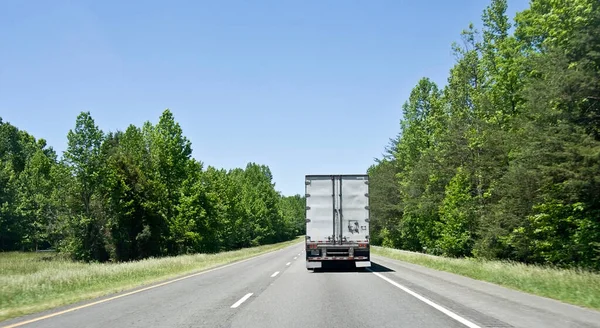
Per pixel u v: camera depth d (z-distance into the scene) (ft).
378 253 153.48
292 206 560.61
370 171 299.79
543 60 72.69
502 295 40.11
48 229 225.97
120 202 187.01
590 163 62.34
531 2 94.32
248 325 27.27
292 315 30.78
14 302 40.04
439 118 147.13
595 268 69.46
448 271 70.23
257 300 38.78
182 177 208.54
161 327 26.86
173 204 207.51
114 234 190.49
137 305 36.47
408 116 186.70
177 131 206.39
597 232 69.00
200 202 210.59
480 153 120.06
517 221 87.04
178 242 211.00
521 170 79.10
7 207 254.06
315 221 71.41
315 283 53.26
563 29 73.56
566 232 77.92
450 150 130.93
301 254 152.05
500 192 100.22
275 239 412.36
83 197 193.67
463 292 42.63
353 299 38.55
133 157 202.59
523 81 98.43
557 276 48.32
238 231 299.79
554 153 65.05
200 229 211.61
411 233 187.21
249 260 115.96
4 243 264.93
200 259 118.01
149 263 92.43
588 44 65.21
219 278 62.64
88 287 52.29
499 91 107.65
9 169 269.03
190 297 41.42
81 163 189.06
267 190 392.06
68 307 35.78
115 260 191.11
